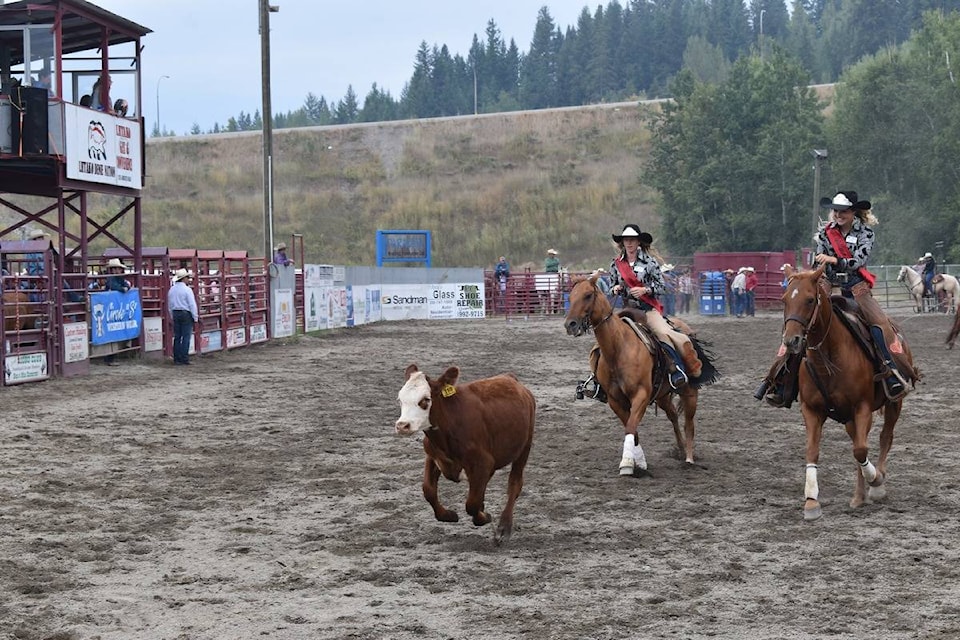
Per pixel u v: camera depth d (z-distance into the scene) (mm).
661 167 65125
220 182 74062
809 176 59688
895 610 6699
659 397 11609
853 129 62906
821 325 9195
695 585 7273
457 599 6965
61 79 21031
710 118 62469
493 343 30375
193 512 9664
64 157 20891
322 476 11391
